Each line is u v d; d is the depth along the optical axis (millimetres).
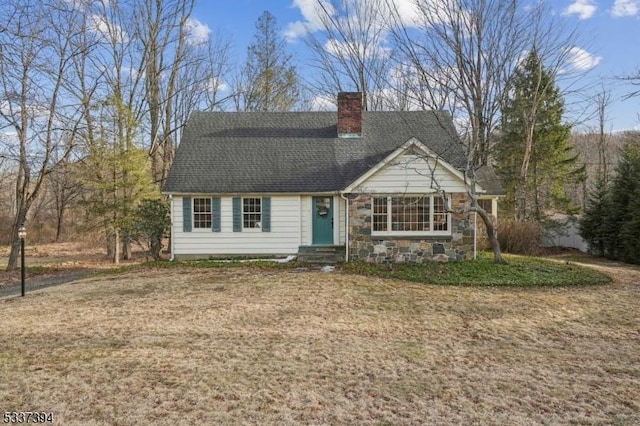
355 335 7168
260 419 4352
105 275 14094
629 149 20969
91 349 6430
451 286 11195
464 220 14648
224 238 16594
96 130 18000
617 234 18422
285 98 33094
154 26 23547
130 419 4348
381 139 18406
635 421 4348
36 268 16688
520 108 25297
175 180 16484
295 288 10906
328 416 4418
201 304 9266
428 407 4629
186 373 5527
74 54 17000
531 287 11062
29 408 4586
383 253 14672
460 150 17625
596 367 5824
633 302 9531
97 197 19156
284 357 6121
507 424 4277
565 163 26953
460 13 18797
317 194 16594
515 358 6148
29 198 16844
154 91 24016
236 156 17531
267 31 32094
